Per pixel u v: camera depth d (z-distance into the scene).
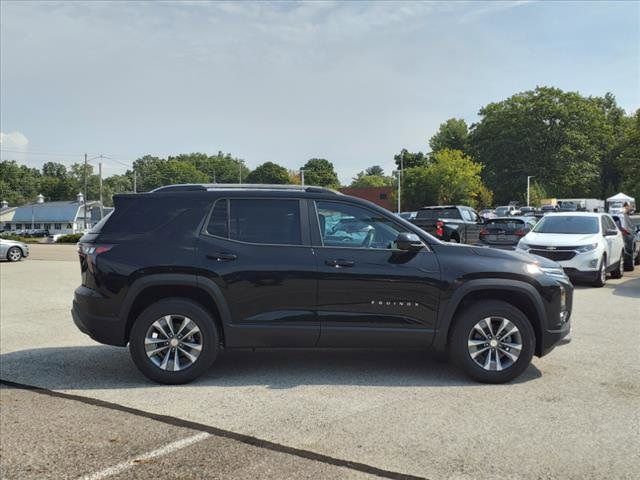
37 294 12.05
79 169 145.25
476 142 99.12
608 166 96.62
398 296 5.65
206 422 4.63
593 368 6.16
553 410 4.87
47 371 6.18
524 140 88.69
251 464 3.86
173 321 5.67
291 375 5.95
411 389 5.48
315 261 5.64
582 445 4.14
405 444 4.17
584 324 8.51
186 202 5.86
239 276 5.61
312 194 5.90
